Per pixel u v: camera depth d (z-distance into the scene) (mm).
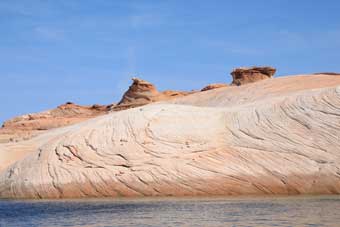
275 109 67188
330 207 43344
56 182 62938
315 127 62094
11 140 113062
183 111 70375
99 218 41656
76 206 51719
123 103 173000
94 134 67562
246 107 71188
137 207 48438
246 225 34656
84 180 62062
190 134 65062
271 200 50750
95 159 63875
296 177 57969
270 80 104688
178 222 37469
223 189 58688
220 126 67062
